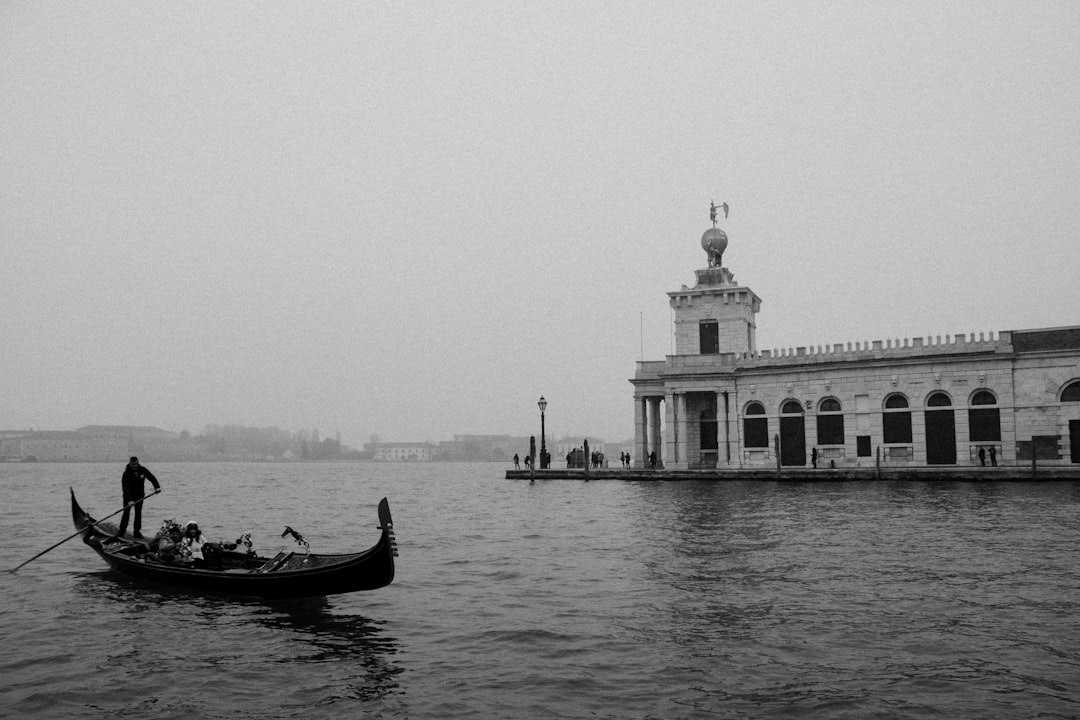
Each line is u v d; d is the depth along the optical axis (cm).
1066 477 4934
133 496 2392
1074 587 1866
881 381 5950
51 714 1194
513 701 1223
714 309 7131
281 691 1279
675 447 6669
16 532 3241
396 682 1312
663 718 1152
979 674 1300
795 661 1380
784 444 6347
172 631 1617
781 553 2406
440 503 4719
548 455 7200
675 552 2478
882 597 1805
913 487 4828
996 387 5581
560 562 2352
